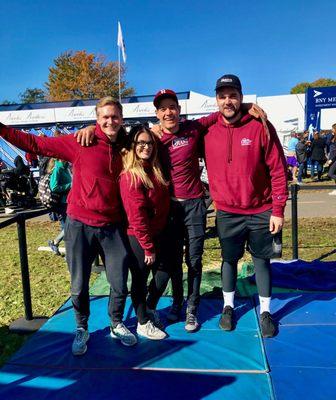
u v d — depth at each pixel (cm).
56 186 526
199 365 272
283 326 322
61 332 325
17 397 246
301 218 848
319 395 237
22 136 268
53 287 470
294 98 1830
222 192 309
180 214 307
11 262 585
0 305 421
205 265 528
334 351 283
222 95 287
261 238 312
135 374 265
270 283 325
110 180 278
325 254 567
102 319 347
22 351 298
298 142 1398
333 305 358
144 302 310
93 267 506
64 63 4256
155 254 308
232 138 297
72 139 275
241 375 259
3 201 1158
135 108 1589
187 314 324
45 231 835
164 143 299
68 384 257
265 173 304
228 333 314
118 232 292
